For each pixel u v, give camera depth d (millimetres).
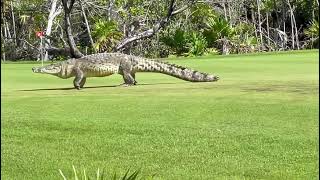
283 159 7062
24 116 9695
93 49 33875
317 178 6402
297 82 14039
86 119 9367
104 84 15086
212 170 6746
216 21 36062
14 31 39844
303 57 23266
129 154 7414
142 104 10766
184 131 8438
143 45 38594
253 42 37406
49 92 13117
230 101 10938
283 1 43750
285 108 10086
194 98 11391
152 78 16344
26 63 24531
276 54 25688
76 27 40594
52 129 8727
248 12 47719
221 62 22125
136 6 38719
